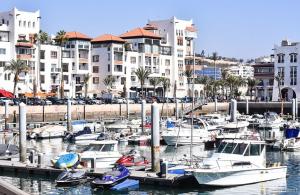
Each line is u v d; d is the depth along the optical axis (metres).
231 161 40.81
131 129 81.62
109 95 143.38
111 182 38.44
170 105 127.62
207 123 81.12
